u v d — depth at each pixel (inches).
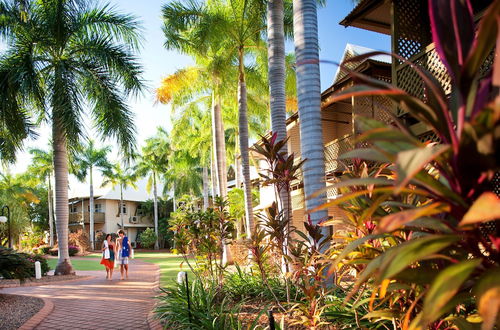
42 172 1747.0
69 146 583.2
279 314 207.5
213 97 781.9
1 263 359.9
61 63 522.9
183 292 248.5
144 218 2129.7
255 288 270.5
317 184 242.8
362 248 87.1
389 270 39.4
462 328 60.1
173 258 1063.0
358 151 47.0
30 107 549.3
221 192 759.1
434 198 44.6
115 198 1984.5
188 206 340.5
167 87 757.9
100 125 554.3
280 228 188.1
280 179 186.9
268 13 399.9
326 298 185.9
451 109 52.6
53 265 957.2
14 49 516.7
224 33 616.4
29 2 520.7
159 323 225.9
